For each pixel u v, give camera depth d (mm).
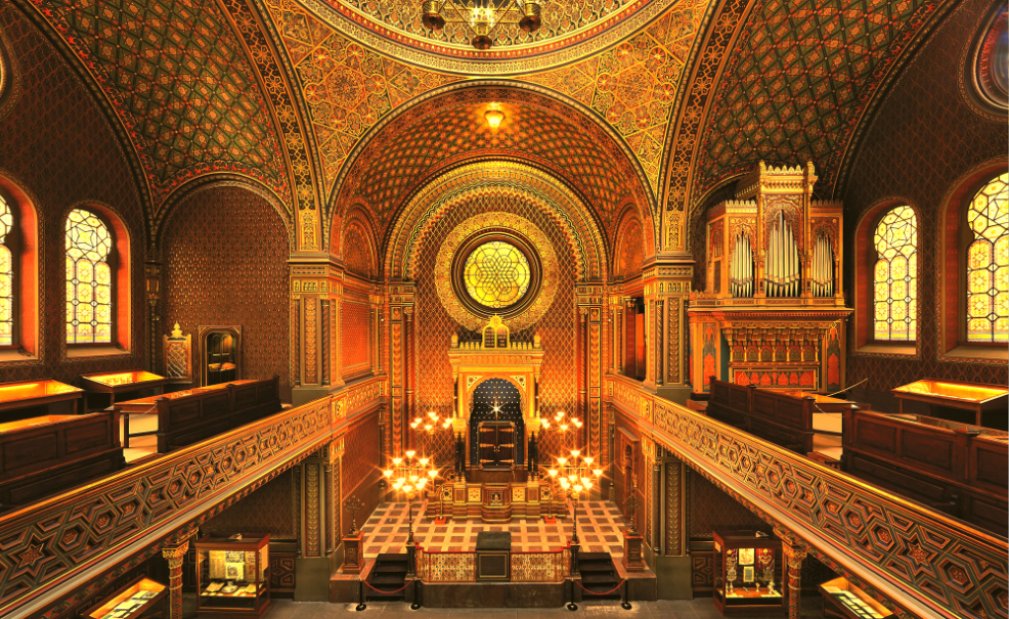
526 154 14445
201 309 11406
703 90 9062
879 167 9523
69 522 4867
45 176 8508
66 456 5328
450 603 10695
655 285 10758
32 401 7762
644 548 11727
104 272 10180
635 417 12391
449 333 15727
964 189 7961
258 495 11156
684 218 10562
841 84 9125
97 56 8672
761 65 8727
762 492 6934
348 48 8945
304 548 10961
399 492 15203
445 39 9633
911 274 9188
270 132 9875
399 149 12656
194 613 10234
